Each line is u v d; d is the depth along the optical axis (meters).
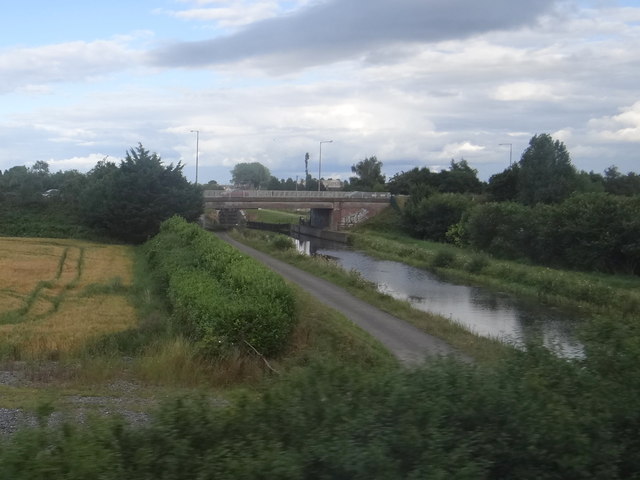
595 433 4.98
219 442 4.57
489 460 4.65
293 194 83.88
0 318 21.92
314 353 7.58
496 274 41.97
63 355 15.93
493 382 5.38
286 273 38.94
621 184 86.12
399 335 21.33
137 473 4.23
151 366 13.74
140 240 59.94
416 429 4.57
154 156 60.69
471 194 91.75
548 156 73.56
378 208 87.38
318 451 4.27
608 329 6.99
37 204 65.31
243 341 15.48
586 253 44.72
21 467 4.09
